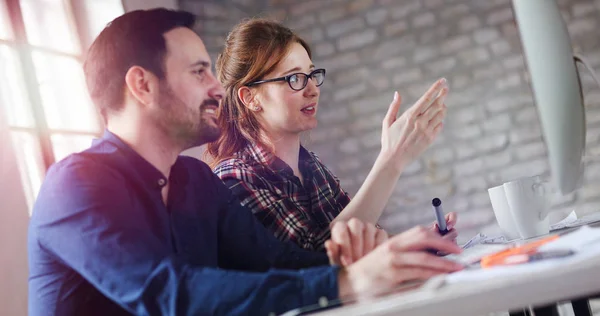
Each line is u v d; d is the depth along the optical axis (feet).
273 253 3.97
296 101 5.55
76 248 2.79
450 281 2.04
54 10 6.80
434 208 4.22
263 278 2.49
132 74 3.57
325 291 2.41
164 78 3.67
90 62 3.65
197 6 9.58
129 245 2.72
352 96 11.53
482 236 4.72
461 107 11.18
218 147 5.46
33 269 3.08
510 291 1.69
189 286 2.53
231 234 3.98
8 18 6.30
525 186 3.84
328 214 5.62
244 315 2.43
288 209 5.01
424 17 11.39
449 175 11.09
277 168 5.32
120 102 3.58
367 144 11.42
